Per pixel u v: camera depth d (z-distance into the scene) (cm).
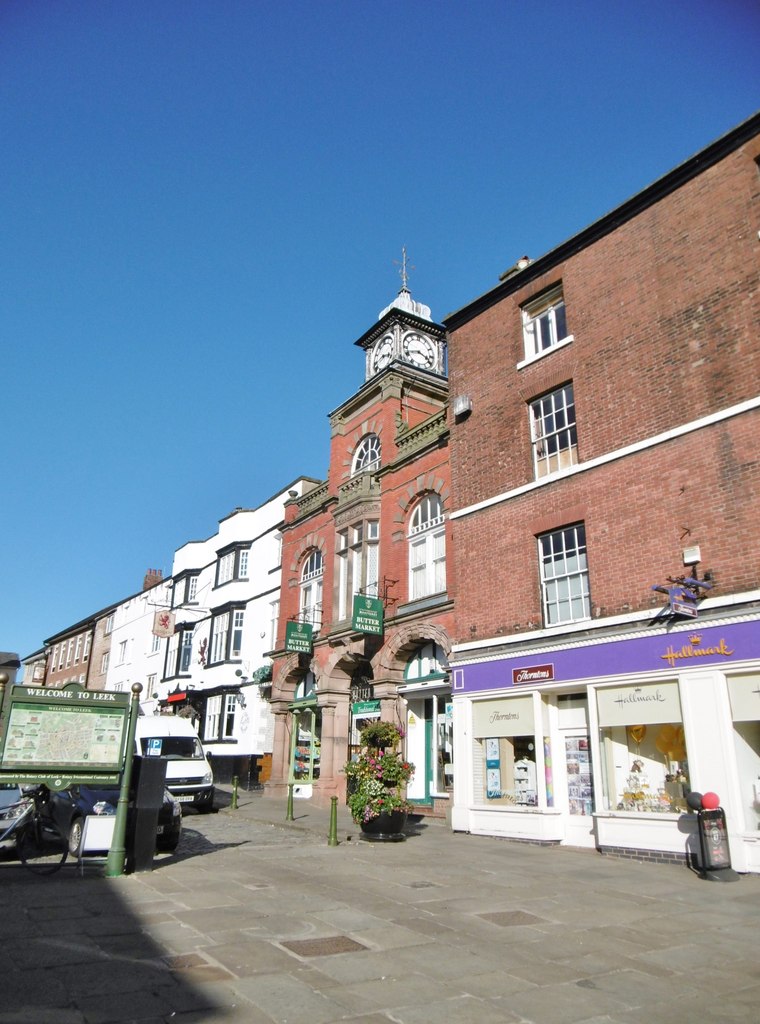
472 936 659
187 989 496
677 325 1271
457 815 1465
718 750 1052
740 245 1205
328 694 2080
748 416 1132
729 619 1080
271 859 1070
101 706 928
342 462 2292
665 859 1088
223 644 3022
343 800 1992
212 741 2912
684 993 525
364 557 2038
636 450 1279
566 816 1306
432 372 2225
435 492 1836
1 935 616
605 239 1444
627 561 1252
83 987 494
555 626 1359
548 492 1431
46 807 1016
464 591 1577
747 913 775
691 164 1302
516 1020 466
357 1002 485
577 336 1453
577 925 712
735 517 1115
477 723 1475
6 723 862
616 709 1209
